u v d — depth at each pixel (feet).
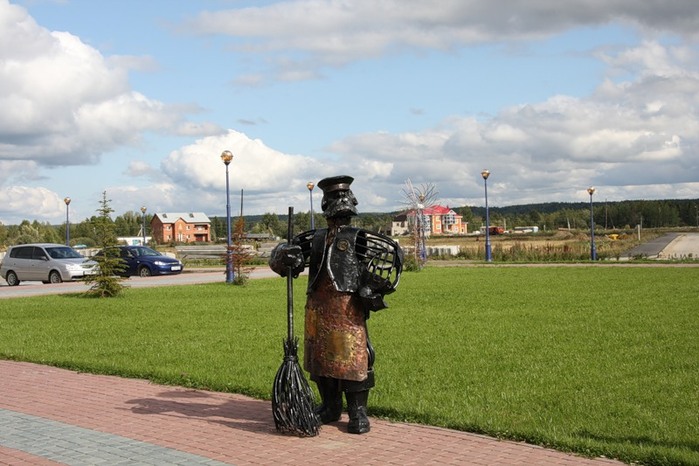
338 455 22.22
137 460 21.71
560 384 31.89
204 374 34.71
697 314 55.11
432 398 29.50
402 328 50.47
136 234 440.86
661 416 26.25
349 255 25.03
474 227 570.05
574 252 160.97
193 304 70.95
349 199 25.70
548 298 69.46
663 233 394.32
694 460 20.63
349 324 24.86
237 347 43.65
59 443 23.62
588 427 24.68
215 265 169.99
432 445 23.16
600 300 66.54
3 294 87.20
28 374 36.52
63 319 59.82
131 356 40.73
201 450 22.79
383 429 25.35
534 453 22.16
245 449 22.91
